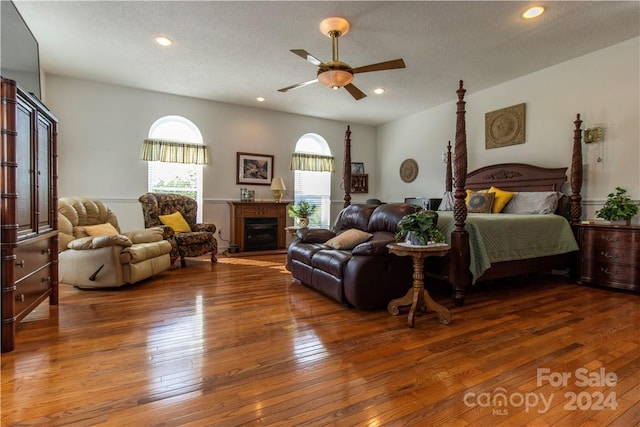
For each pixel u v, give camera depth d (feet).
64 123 15.37
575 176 12.26
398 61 9.48
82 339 7.02
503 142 15.60
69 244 10.89
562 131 13.50
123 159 16.66
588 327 7.80
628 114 11.66
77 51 12.55
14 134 6.47
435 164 19.67
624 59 11.70
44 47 12.22
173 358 6.20
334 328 7.78
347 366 5.93
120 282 10.92
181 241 14.78
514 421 4.42
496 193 14.23
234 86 16.39
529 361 6.12
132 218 16.98
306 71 14.44
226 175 19.31
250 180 19.99
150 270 12.19
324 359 6.20
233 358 6.22
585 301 9.98
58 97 15.20
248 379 5.47
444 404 4.81
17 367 5.81
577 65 12.97
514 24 10.48
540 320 8.32
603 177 12.34
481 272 9.73
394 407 4.73
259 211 19.47
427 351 6.56
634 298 10.28
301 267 11.45
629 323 8.07
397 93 17.11
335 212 23.08
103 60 13.39
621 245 10.88
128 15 10.08
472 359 6.21
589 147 12.73
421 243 8.25
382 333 7.48
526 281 12.72
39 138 8.10
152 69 14.33
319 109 20.21
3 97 6.34
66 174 15.49
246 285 11.84
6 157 6.36
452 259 9.59
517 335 7.36
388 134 23.27
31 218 7.54
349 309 9.19
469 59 13.06
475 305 9.64
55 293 9.34
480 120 16.72
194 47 12.17
